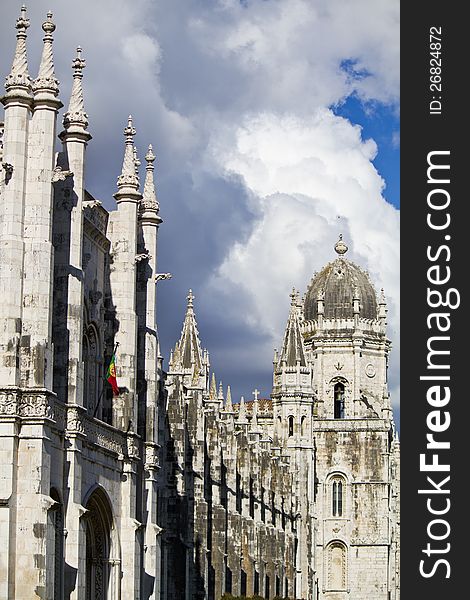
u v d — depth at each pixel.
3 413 56.00
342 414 172.00
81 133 65.69
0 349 56.97
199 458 103.62
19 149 58.59
